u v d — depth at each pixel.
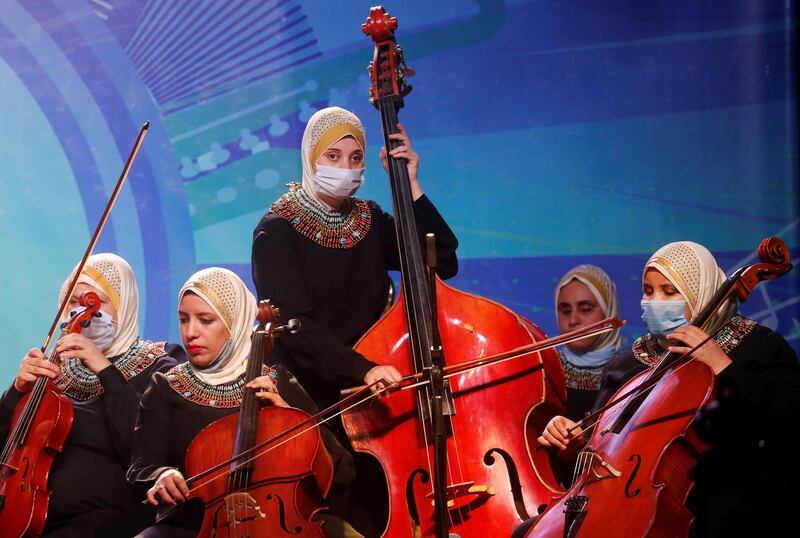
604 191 11.84
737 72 11.83
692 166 11.84
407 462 6.96
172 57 11.74
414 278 7.45
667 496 6.10
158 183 11.66
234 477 6.68
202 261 11.64
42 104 11.61
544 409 7.16
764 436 6.53
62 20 11.66
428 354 7.16
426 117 11.93
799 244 11.72
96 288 7.97
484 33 11.95
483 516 6.70
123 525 7.42
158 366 7.94
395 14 11.94
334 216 7.95
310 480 6.85
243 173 11.72
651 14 11.88
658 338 7.03
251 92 11.77
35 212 11.54
